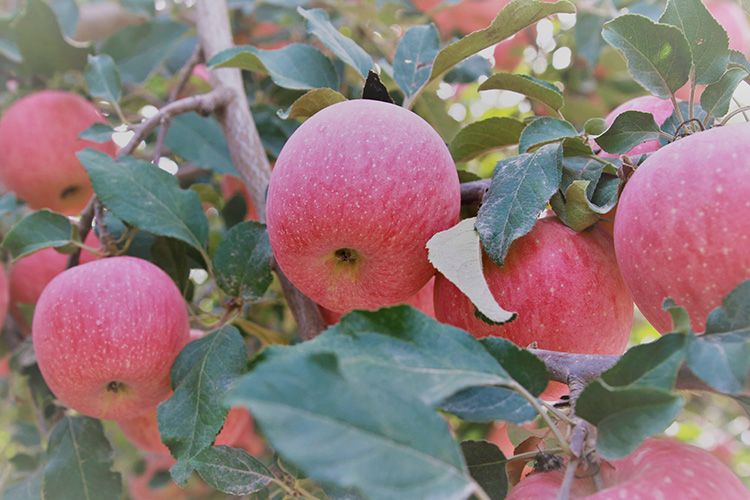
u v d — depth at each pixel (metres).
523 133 0.54
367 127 0.51
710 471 0.45
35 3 0.76
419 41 0.62
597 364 0.48
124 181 0.61
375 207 0.50
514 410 0.45
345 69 0.85
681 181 0.47
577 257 0.52
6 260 0.77
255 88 0.85
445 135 0.85
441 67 0.58
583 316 0.52
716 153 0.47
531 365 0.45
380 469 0.35
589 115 1.00
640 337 1.19
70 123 0.77
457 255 0.50
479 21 0.95
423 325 0.45
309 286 0.54
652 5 0.83
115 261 0.59
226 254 0.60
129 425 0.66
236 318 0.62
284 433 0.34
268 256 0.60
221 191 0.96
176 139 0.79
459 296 0.53
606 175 0.53
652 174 0.48
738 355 0.42
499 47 1.00
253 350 0.82
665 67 0.52
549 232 0.53
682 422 1.12
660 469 0.45
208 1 0.75
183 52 0.90
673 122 0.54
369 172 0.50
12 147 0.76
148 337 0.57
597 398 0.43
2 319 0.75
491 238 0.50
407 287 0.53
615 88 0.98
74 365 0.56
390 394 0.38
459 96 1.11
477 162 1.08
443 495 0.36
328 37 0.60
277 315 0.88
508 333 0.52
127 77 0.81
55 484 0.63
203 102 0.68
